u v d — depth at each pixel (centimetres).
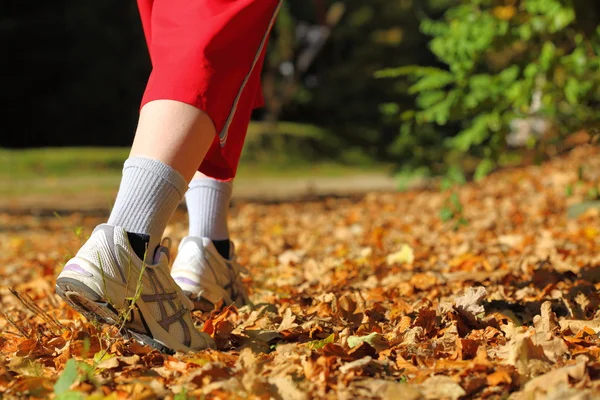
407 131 700
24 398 210
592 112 665
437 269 484
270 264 584
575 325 286
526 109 657
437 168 762
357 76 4512
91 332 282
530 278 410
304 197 1795
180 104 244
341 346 246
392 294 387
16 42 4081
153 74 250
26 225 1251
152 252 250
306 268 512
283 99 3688
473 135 730
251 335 279
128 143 4225
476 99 658
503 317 304
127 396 208
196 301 330
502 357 238
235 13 247
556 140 684
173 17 253
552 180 1212
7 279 581
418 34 4456
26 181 2353
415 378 216
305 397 202
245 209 1402
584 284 364
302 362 226
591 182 1112
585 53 642
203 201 339
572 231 656
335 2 4412
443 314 298
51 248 836
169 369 232
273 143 3316
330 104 4484
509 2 642
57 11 4188
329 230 911
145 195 245
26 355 262
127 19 4262
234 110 256
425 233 764
